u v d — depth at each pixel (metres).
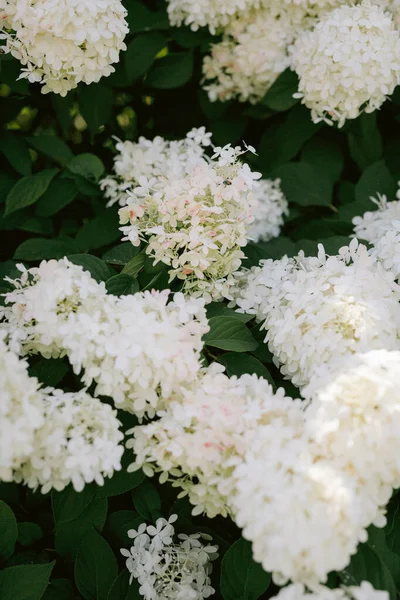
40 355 1.19
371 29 1.32
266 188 1.49
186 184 1.18
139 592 1.11
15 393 1.01
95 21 1.24
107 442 1.02
